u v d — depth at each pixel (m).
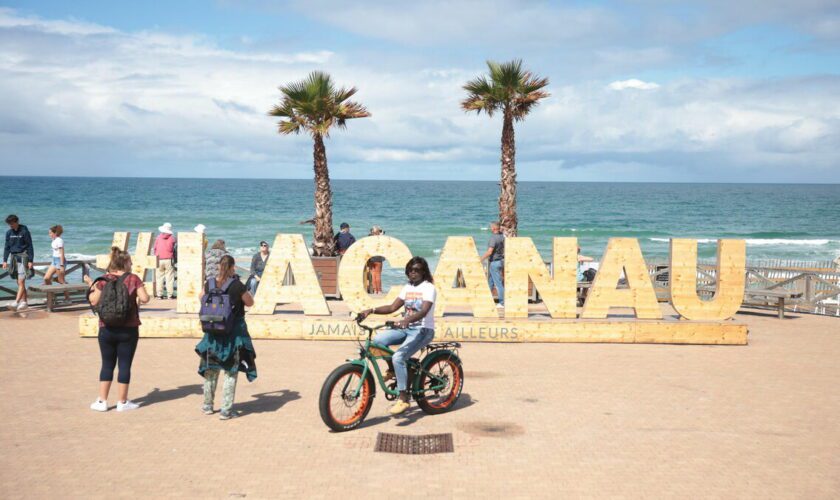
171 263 15.58
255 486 5.13
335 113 16.67
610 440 6.28
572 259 11.38
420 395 6.97
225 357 6.79
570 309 11.37
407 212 85.69
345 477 5.34
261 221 65.56
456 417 7.02
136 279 7.20
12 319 12.94
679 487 5.17
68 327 12.09
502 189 17.50
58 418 6.85
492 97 16.88
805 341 11.52
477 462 5.70
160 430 6.50
